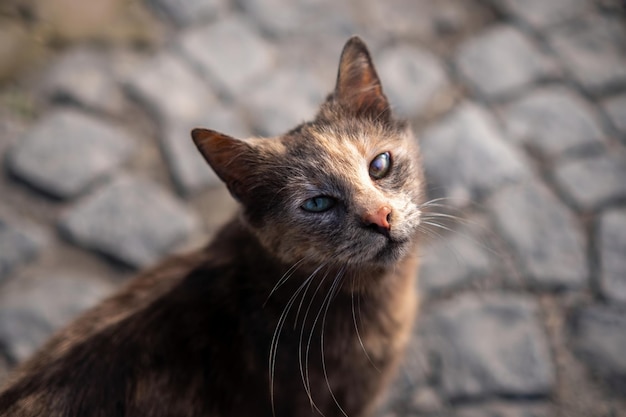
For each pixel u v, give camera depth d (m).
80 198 1.05
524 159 1.05
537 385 0.95
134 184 1.05
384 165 0.85
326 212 0.83
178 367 0.83
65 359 0.83
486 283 1.00
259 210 0.84
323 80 1.11
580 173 1.04
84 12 1.16
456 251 1.01
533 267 1.00
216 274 0.85
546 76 1.11
